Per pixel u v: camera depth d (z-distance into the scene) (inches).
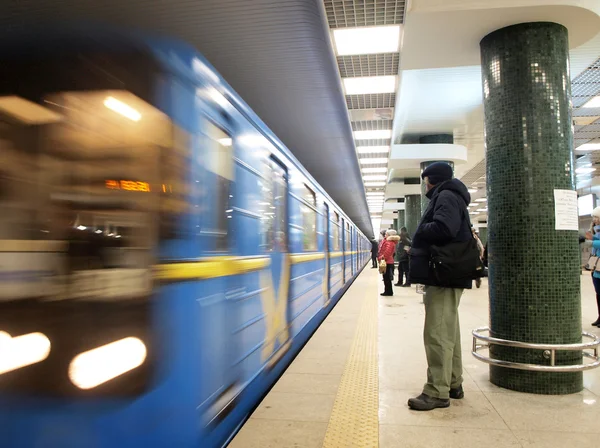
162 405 76.2
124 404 72.2
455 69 347.9
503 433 121.8
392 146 526.3
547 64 163.8
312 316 259.6
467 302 403.5
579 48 295.6
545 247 158.1
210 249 97.7
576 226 162.2
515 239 161.3
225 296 106.7
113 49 81.0
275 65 261.4
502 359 163.0
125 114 79.7
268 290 153.4
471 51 204.5
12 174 76.3
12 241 73.9
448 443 116.2
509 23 168.2
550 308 157.2
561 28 167.6
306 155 540.4
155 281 76.5
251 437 122.2
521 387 157.5
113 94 79.8
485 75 178.2
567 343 156.9
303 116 371.6
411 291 530.0
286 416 138.1
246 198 129.0
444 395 141.1
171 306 79.1
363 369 189.8
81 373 71.8
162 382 76.3
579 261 162.6
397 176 797.9
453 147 541.6
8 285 72.8
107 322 73.2
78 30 81.0
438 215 134.1
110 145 78.4
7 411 70.7
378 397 153.6
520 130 162.6
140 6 188.1
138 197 77.9
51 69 79.5
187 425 83.7
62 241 74.8
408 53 207.0
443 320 139.6
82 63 80.0
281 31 218.1
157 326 76.0
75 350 72.3
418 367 191.6
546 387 154.5
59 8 171.0
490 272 170.2
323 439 120.5
